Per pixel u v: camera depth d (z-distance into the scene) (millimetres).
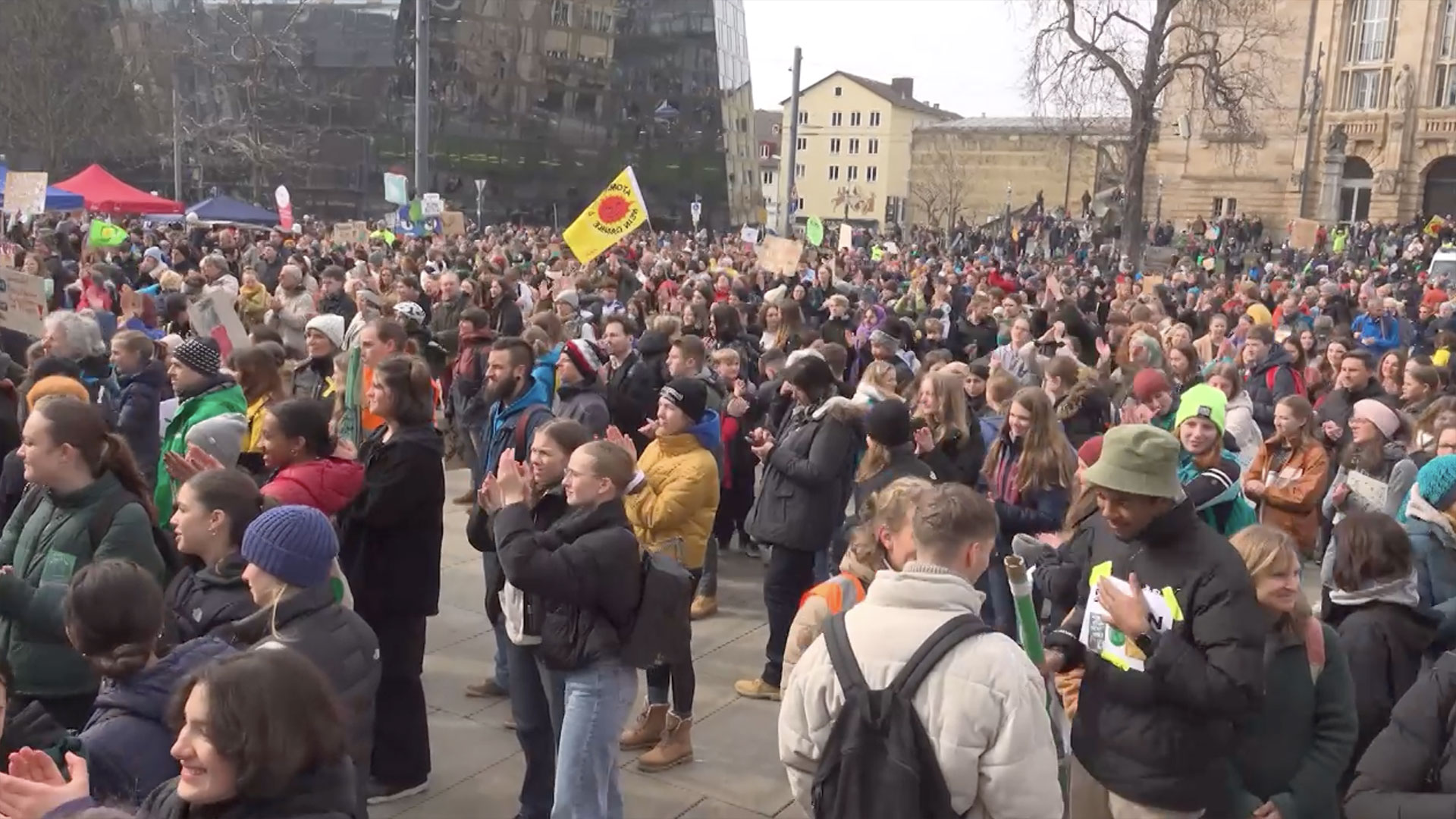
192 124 52375
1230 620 3092
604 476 4082
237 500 3707
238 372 5812
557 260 18094
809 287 17047
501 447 6414
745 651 6852
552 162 64938
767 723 5852
